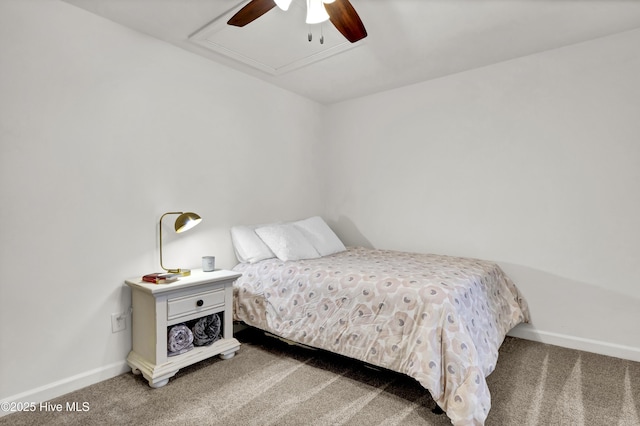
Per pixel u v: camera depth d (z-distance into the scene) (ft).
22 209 5.86
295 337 7.27
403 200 11.19
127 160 7.25
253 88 10.14
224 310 7.66
